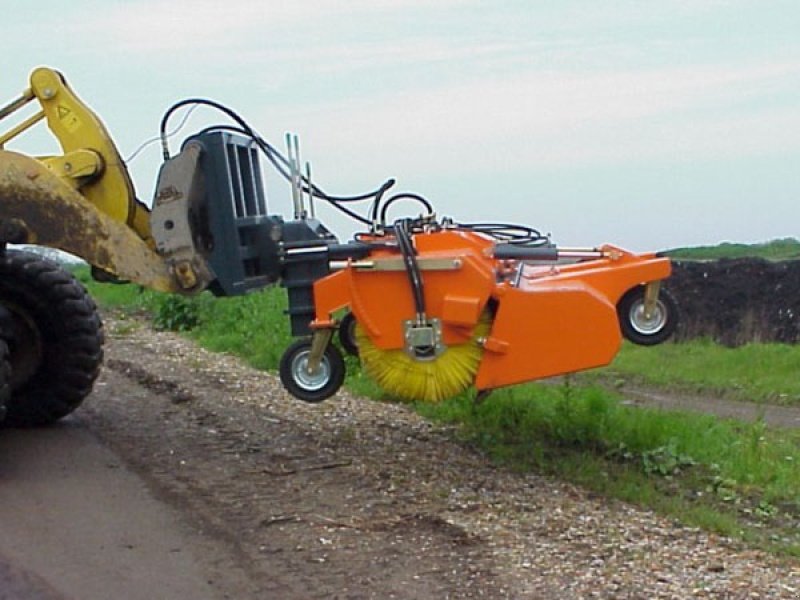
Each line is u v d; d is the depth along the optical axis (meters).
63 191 12.11
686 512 11.30
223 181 12.25
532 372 11.78
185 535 10.68
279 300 21.45
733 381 17.72
